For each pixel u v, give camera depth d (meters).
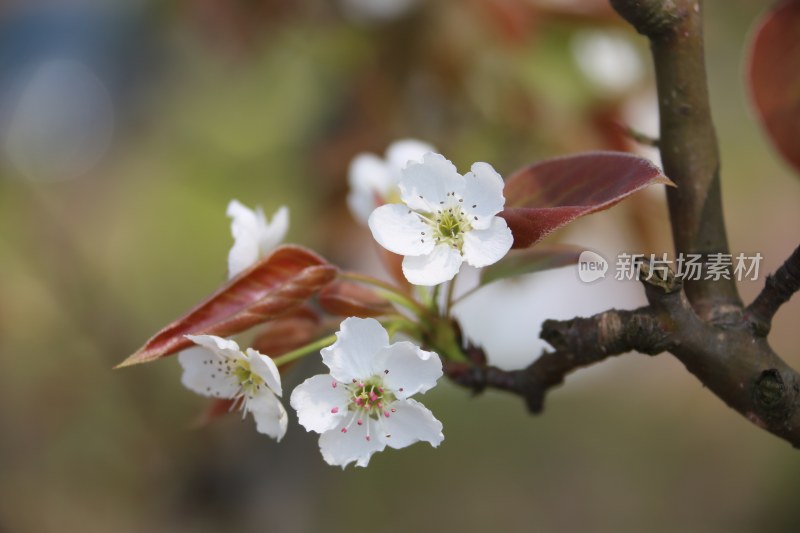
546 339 0.55
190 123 1.23
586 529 1.45
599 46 0.85
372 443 0.55
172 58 1.23
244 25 0.99
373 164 0.68
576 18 0.84
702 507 1.48
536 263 0.58
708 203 0.55
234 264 0.57
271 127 1.19
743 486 1.50
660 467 1.53
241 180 1.12
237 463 0.90
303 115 1.05
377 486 1.46
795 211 1.44
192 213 1.47
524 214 0.53
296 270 0.56
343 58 0.94
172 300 1.47
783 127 0.65
